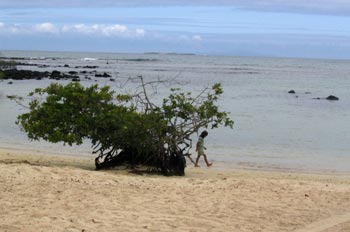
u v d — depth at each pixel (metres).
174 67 123.06
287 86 67.81
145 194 11.97
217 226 9.42
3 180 12.27
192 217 9.98
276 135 27.50
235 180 14.72
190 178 15.45
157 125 15.66
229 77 85.69
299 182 14.94
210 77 83.56
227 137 26.20
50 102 16.17
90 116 15.92
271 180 15.04
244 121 32.97
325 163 20.55
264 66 160.62
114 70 96.56
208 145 23.78
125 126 15.46
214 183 14.02
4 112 33.69
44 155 19.70
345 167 19.80
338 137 27.47
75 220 9.23
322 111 40.28
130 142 15.98
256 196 12.38
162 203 11.09
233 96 51.22
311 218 10.39
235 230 9.23
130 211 10.18
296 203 11.80
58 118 16.05
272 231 9.30
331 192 13.34
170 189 12.77
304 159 21.20
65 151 21.00
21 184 12.05
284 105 44.12
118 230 8.76
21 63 113.56
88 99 15.89
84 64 125.19
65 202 10.62
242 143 24.66
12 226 8.68
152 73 88.50
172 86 60.88
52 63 123.81
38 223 8.91
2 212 9.59
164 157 16.09
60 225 8.85
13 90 49.91
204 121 16.28
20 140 23.38
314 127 31.19
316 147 24.27
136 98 20.77
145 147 16.00
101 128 16.09
